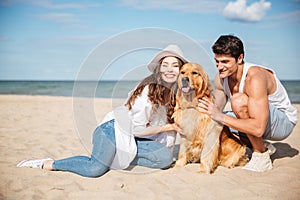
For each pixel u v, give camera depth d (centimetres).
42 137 534
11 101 1258
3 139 510
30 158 397
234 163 361
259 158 349
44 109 976
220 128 341
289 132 367
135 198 275
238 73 338
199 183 310
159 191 291
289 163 371
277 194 282
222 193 284
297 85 3139
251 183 309
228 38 321
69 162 336
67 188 294
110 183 309
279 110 360
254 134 327
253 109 325
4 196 276
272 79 350
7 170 339
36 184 303
